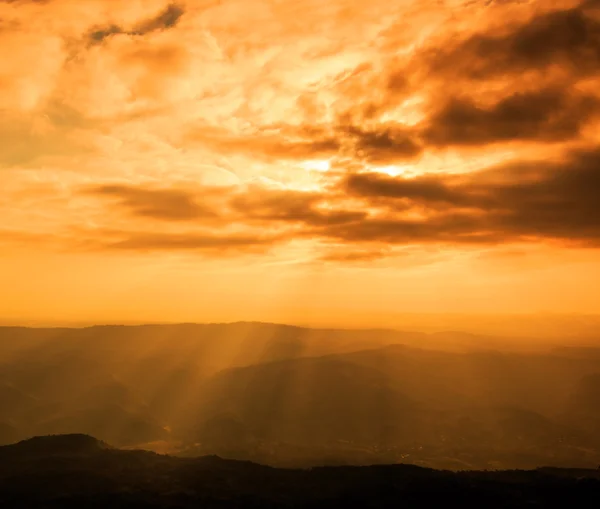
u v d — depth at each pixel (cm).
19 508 11344
